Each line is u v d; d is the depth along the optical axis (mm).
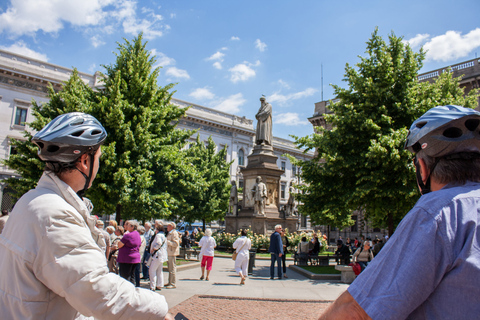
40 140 1732
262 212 22281
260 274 13453
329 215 16625
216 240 23344
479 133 1493
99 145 1897
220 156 37312
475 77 33219
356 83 14695
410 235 1277
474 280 1170
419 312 1250
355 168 14094
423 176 1613
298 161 15469
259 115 25078
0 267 1538
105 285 1440
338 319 1303
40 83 37625
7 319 1461
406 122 14445
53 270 1411
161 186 17578
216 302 8117
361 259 11289
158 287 9438
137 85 16500
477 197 1318
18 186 16406
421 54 15203
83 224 1613
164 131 18609
